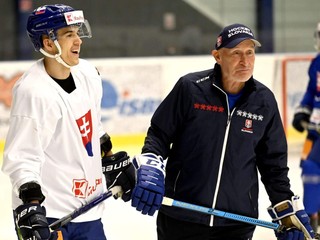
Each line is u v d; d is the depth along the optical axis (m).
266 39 23.83
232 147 6.74
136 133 19.62
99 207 6.71
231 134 6.73
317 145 10.59
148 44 23.56
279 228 7.00
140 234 11.37
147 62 19.66
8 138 6.14
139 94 19.61
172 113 6.82
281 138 6.99
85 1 23.08
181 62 20.03
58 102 6.25
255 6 24.14
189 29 23.64
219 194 6.77
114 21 23.27
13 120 6.14
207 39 24.06
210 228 6.92
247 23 24.27
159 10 23.66
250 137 6.76
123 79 19.44
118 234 11.37
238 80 6.57
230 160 6.75
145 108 19.69
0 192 14.55
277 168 7.03
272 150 7.00
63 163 6.38
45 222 5.79
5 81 18.62
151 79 19.72
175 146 7.00
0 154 18.28
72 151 6.40
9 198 14.05
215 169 6.74
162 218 7.11
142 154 6.71
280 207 6.99
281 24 23.80
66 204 6.43
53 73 6.37
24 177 5.92
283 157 7.04
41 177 6.33
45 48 6.35
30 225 5.76
